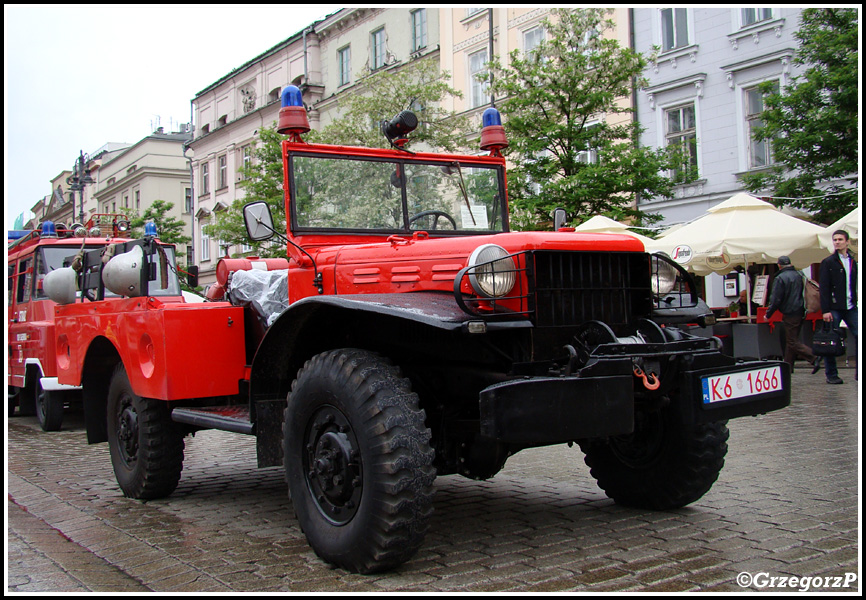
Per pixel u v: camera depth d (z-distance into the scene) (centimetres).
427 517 301
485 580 302
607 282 351
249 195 1833
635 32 1883
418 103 1686
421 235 411
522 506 429
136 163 4009
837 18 1306
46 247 966
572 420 295
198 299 955
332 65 2709
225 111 3269
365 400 308
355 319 362
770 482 458
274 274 459
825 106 1315
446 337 353
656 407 356
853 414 714
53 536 397
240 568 329
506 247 336
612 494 422
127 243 511
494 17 2069
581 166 1408
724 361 338
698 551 331
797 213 1300
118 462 501
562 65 1447
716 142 1748
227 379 446
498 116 497
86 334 536
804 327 1160
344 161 441
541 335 330
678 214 1814
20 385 966
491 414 286
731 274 1403
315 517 335
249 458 643
